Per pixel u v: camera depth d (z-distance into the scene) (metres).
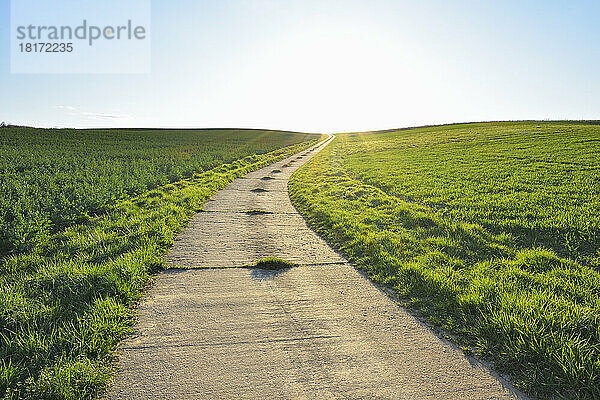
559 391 3.27
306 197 13.52
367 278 6.03
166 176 18.70
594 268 6.35
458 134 50.12
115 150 34.72
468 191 13.87
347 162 29.27
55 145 38.69
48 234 8.44
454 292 5.13
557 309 4.40
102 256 6.45
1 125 64.81
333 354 3.86
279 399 3.18
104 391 3.25
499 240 7.91
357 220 9.62
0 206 10.25
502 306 4.53
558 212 9.82
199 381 3.40
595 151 24.95
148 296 5.21
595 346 3.69
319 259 6.97
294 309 4.88
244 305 4.97
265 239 8.27
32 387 3.18
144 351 3.86
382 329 4.39
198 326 4.39
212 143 51.09
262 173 23.47
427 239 7.89
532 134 40.88
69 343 3.81
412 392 3.29
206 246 7.60
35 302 4.59
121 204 11.28
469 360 3.77
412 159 27.77
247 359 3.75
